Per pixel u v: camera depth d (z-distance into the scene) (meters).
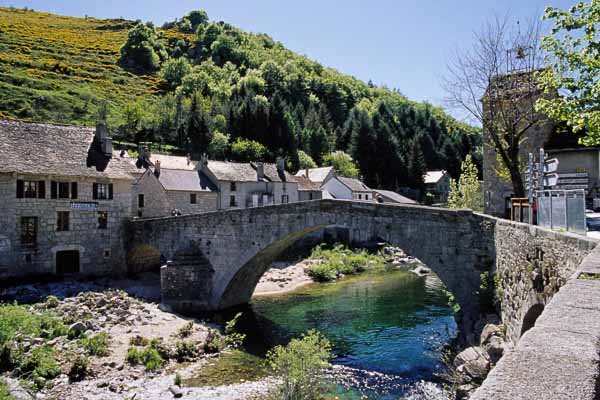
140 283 30.88
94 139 33.53
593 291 4.49
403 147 92.44
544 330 3.32
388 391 15.60
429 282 36.97
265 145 82.12
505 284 13.87
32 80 93.44
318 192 63.12
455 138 103.69
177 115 89.69
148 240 30.23
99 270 30.42
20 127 30.16
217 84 121.31
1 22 142.38
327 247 52.03
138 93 116.06
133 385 15.52
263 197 54.22
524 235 11.18
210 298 26.38
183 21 189.50
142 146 52.00
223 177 50.97
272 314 26.50
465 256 17.86
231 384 15.95
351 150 88.06
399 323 24.05
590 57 11.92
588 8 11.89
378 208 20.11
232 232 25.41
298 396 13.73
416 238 19.08
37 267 27.61
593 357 2.76
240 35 171.50
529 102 22.55
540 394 2.34
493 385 2.48
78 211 29.48
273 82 116.62
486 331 14.12
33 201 27.55
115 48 147.12
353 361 18.61
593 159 23.80
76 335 19.22
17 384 13.65
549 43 12.73
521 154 25.72
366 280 38.41
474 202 39.94
